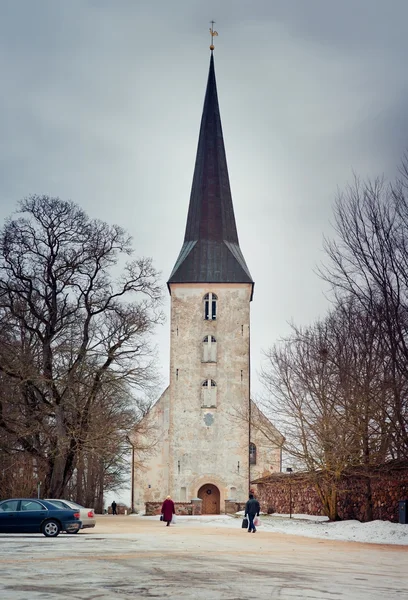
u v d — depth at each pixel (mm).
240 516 53562
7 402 45938
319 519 45188
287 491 54781
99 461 62938
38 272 47250
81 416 46188
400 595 14367
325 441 40188
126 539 29234
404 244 30266
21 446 47688
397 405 30766
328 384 41125
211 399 63688
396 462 37438
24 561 19781
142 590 14406
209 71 70750
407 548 27312
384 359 34344
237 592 14320
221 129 70000
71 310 47656
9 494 48750
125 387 48594
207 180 68438
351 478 42938
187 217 68938
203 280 65000
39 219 47562
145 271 49844
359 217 31375
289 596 13875
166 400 68438
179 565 19250
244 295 65312
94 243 48250
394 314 29859
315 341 45812
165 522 47281
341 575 17719
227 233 67500
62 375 46312
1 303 46156
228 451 62781
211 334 64812
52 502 32531
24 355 45125
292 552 24281
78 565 18891
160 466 67375
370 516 39281
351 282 31984
